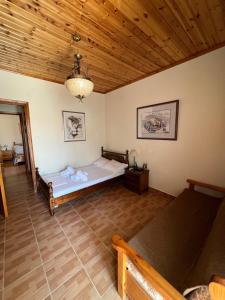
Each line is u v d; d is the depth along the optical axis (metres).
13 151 6.45
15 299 1.18
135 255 0.93
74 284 1.28
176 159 2.65
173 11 1.34
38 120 3.03
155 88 2.80
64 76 2.91
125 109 3.51
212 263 0.80
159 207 2.53
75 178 2.80
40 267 1.44
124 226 2.05
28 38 1.72
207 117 2.18
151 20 1.45
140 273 0.95
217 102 2.06
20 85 2.74
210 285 0.60
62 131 3.40
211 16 1.41
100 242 1.76
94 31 1.61
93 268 1.43
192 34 1.69
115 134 3.90
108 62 2.34
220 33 1.68
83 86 1.63
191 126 2.37
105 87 3.61
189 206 1.81
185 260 1.10
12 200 2.79
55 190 2.34
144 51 2.04
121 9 1.31
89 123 3.87
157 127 2.87
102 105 4.09
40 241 1.78
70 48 1.93
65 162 3.54
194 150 2.38
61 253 1.61
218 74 2.01
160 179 2.97
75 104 3.54
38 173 3.06
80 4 1.26
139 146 3.30
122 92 3.51
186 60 2.28
